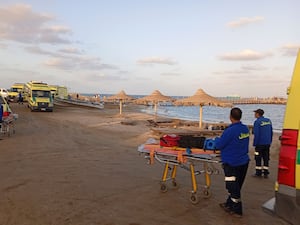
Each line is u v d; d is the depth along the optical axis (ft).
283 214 11.44
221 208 19.19
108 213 17.90
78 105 179.83
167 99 95.30
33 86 121.29
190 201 20.47
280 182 11.52
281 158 11.53
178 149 20.79
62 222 16.39
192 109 281.33
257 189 23.99
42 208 18.42
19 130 59.67
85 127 71.51
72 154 36.76
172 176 23.73
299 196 10.96
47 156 34.86
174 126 75.66
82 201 19.90
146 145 22.67
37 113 110.83
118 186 23.70
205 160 19.35
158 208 19.02
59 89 227.81
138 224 16.40
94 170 28.86
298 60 11.62
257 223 16.89
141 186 23.86
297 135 11.17
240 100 371.35
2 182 23.73
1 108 48.42
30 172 27.14
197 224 16.60
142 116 116.67
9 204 18.94
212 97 72.23
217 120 131.23
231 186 18.07
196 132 48.08
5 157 33.37
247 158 18.45
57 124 75.25
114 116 113.09
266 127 28.02
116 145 45.70
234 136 17.89
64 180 24.90
